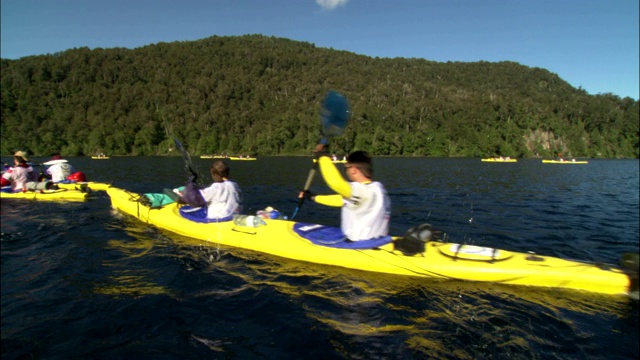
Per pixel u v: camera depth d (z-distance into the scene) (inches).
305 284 146.6
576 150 3326.8
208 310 126.8
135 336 111.9
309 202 370.9
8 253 184.7
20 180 349.7
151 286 145.9
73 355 103.0
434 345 106.0
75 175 412.5
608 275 136.6
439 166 1320.1
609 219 298.8
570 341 108.2
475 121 3134.8
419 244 154.8
